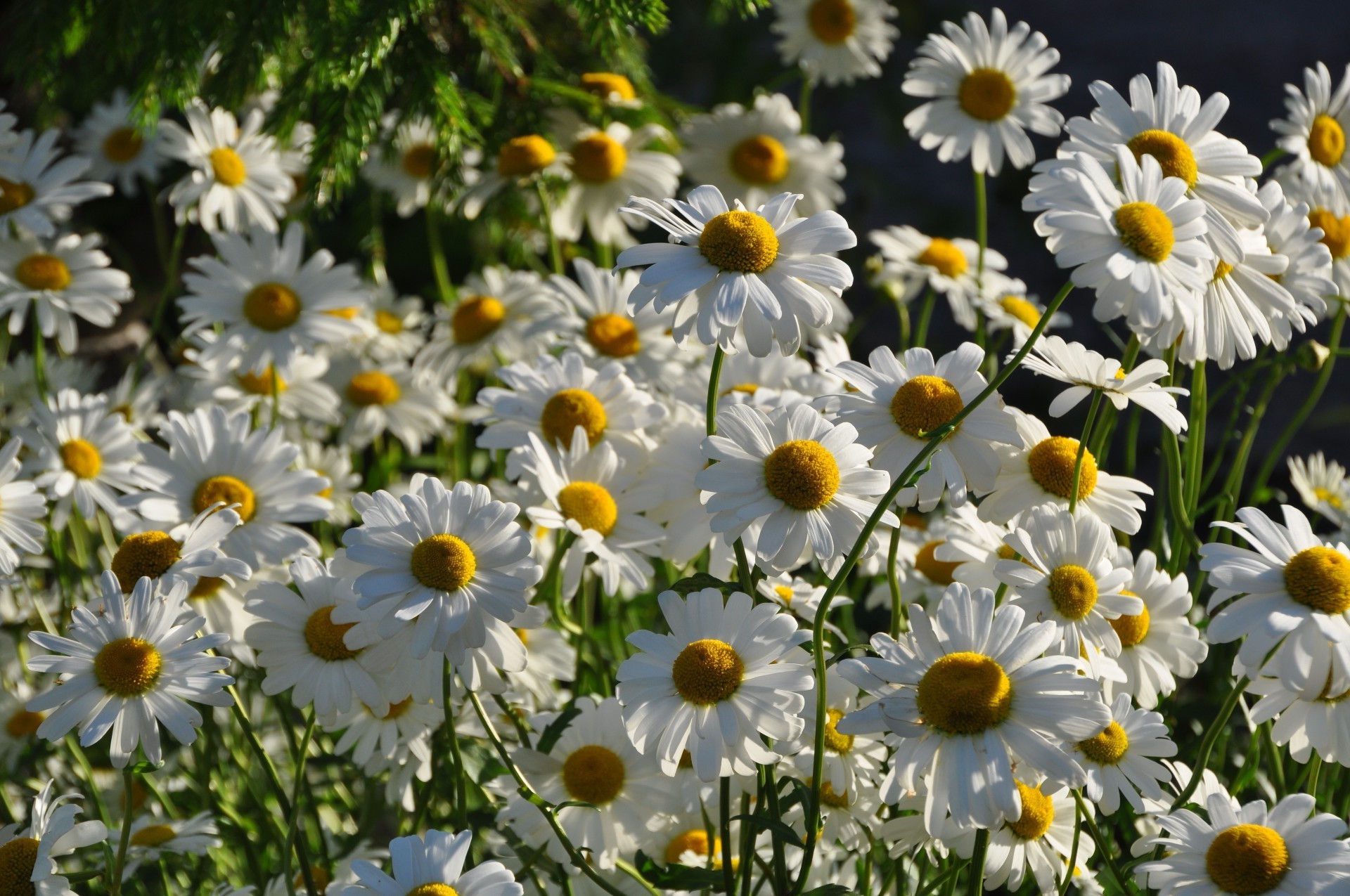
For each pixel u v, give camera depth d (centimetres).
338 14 197
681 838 182
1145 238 170
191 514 182
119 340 268
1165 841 172
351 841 185
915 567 191
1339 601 170
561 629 185
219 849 190
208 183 205
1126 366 181
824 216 175
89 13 201
